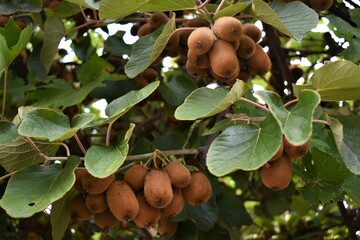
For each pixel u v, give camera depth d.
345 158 1.32
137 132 2.22
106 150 1.33
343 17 1.90
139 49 1.60
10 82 2.03
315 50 2.30
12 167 1.42
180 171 1.38
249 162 1.21
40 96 1.96
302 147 1.30
